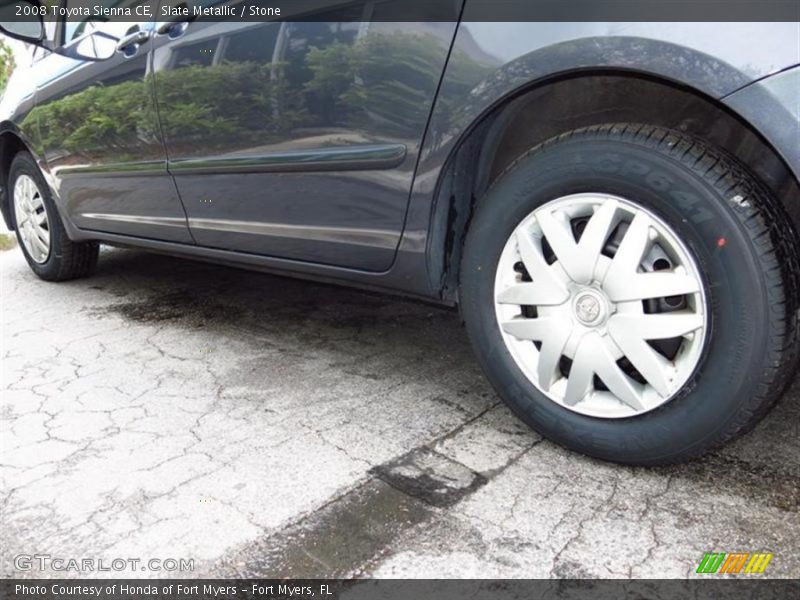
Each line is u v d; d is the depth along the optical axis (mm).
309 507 1694
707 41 1444
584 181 1708
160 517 1675
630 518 1615
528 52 1660
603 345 1736
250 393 2369
